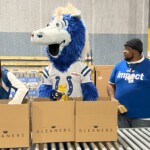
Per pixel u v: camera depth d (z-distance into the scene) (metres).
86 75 2.06
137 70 2.50
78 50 2.06
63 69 2.05
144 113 2.47
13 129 1.44
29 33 4.23
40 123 1.48
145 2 4.35
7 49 4.21
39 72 3.55
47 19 4.23
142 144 1.54
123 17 4.34
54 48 2.07
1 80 1.81
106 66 3.70
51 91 1.96
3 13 4.16
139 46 2.51
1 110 1.42
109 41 4.36
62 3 4.22
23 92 1.68
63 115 1.49
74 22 2.07
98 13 4.30
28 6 4.18
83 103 1.50
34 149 1.47
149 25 4.37
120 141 1.60
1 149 1.46
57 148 1.50
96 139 1.53
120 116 2.50
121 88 2.55
